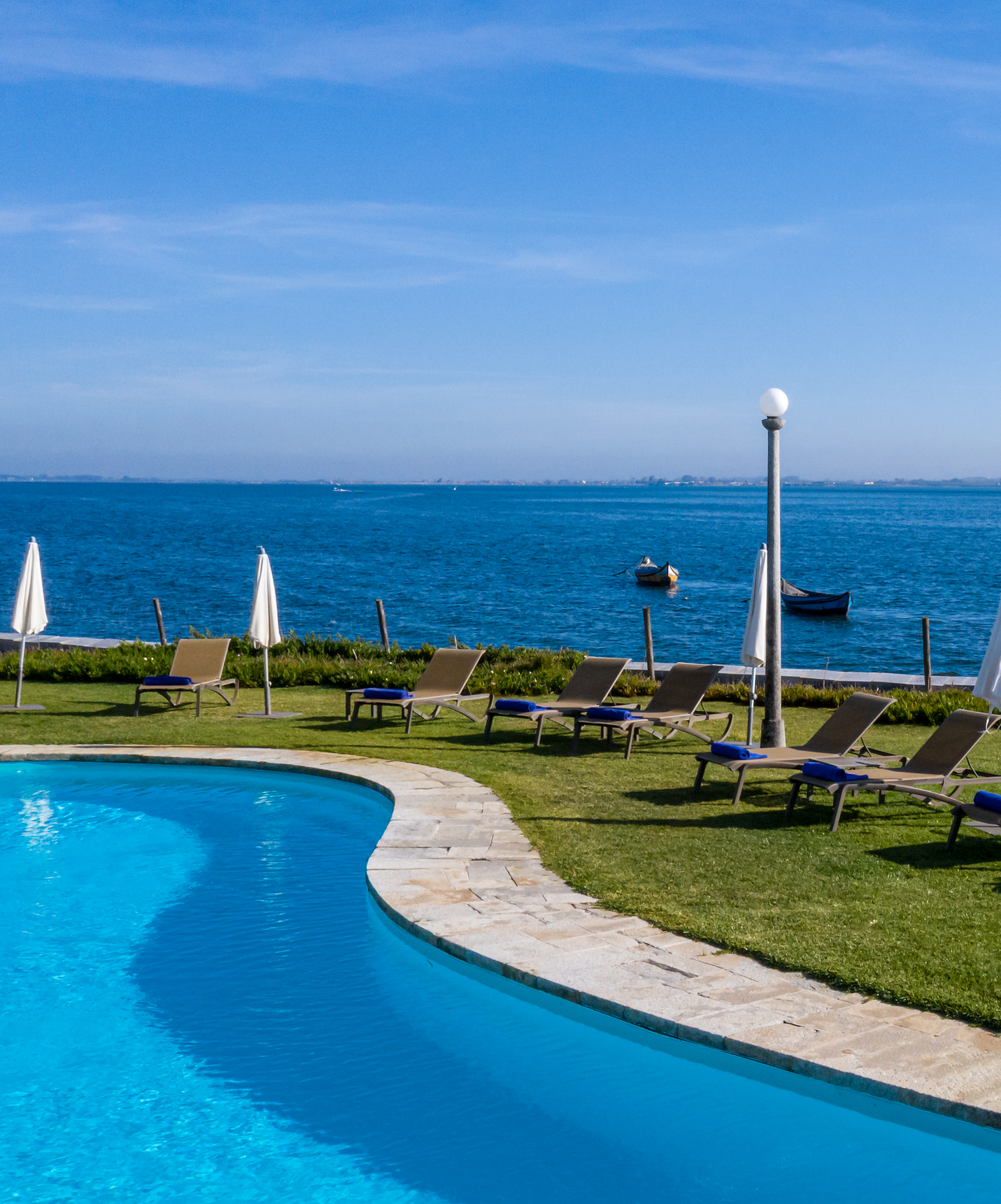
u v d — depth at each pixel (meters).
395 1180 4.12
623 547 76.44
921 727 12.68
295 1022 5.46
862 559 65.00
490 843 7.83
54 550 67.31
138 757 11.15
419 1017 5.48
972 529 103.38
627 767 10.48
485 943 5.83
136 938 6.63
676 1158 4.22
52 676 17.19
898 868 7.09
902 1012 4.90
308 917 6.97
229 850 8.48
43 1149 4.37
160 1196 4.05
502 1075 4.89
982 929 5.89
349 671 16.91
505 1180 4.10
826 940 5.77
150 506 170.38
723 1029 4.72
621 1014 5.00
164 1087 4.84
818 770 8.27
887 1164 4.16
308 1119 4.58
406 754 11.18
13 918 6.98
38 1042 5.28
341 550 70.12
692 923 6.09
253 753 11.22
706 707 14.24
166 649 17.94
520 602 41.06
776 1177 4.09
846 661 29.05
